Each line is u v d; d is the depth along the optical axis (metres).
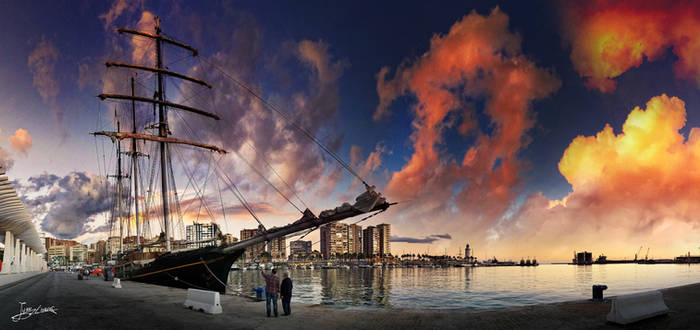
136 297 23.25
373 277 148.62
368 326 13.08
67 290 30.81
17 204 36.75
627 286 83.69
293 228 25.98
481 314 14.95
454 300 57.19
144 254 40.41
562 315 14.16
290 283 15.56
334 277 147.38
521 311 15.27
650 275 149.62
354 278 137.38
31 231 59.59
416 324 13.34
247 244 27.00
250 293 54.72
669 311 14.33
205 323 13.73
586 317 13.66
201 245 35.75
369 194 23.86
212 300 16.17
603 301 17.52
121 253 50.56
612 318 12.48
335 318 14.62
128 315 15.69
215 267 27.69
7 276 41.78
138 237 53.53
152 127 44.53
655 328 11.70
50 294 26.62
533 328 12.20
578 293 70.31
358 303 51.59
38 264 122.00
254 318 14.77
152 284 35.88
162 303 19.92
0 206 34.84
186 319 14.59
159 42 45.91
